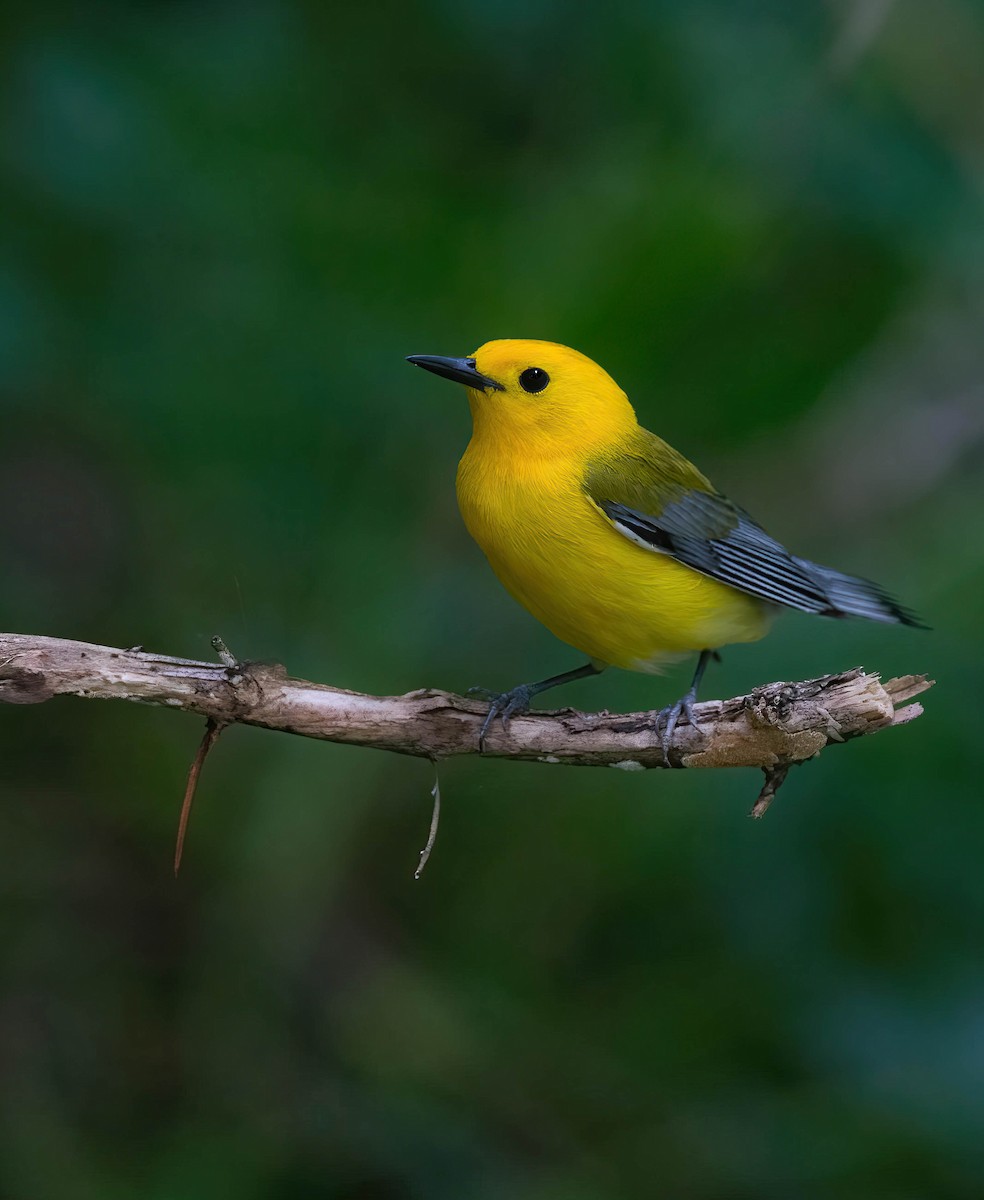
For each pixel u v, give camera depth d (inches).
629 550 362.3
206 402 443.5
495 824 504.7
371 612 462.3
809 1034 444.1
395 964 483.8
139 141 421.4
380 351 438.6
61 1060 456.4
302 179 436.8
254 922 475.8
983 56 474.0
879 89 469.7
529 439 362.9
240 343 441.1
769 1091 447.2
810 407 454.0
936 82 473.4
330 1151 441.4
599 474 361.4
